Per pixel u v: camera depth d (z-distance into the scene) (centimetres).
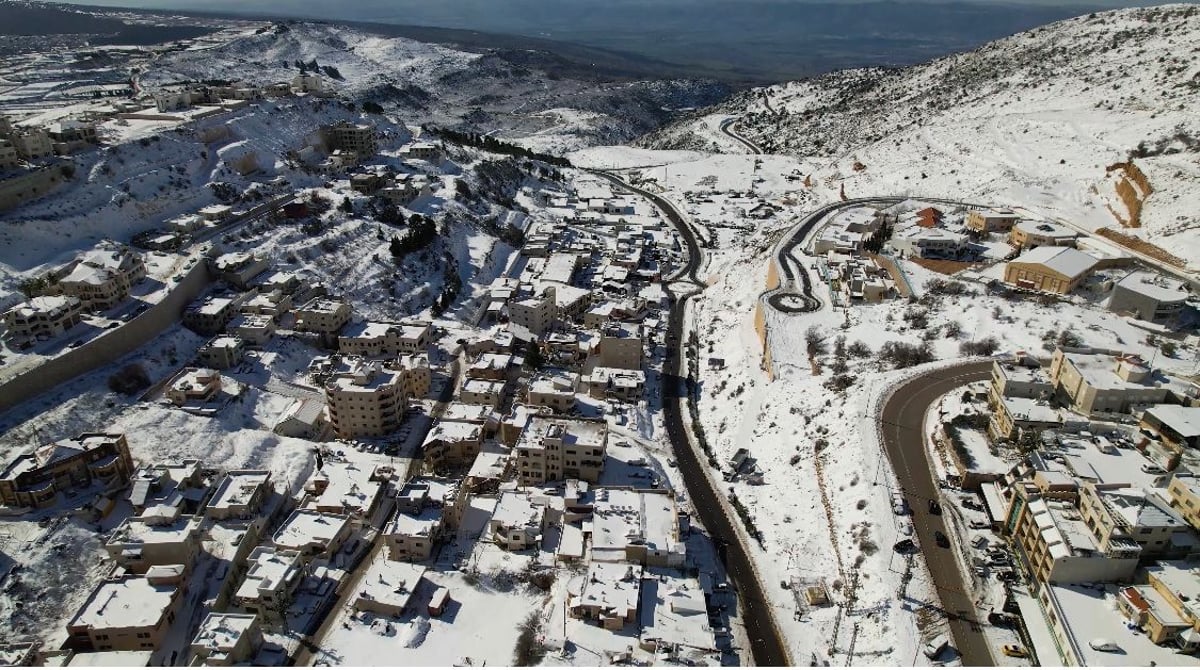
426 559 12544
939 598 10225
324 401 16825
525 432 14625
